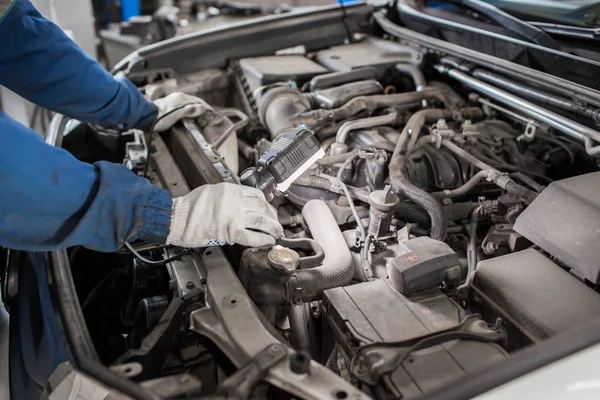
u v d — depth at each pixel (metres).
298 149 1.42
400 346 1.06
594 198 1.30
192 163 1.63
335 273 1.33
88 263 1.79
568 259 1.25
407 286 1.19
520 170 1.75
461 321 1.11
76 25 4.34
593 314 1.14
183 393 0.90
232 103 2.58
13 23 1.55
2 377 1.66
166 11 5.23
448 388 0.88
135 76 2.41
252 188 1.30
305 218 1.65
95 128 2.20
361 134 1.88
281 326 1.30
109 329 1.61
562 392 0.91
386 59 2.49
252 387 0.93
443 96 2.13
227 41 2.55
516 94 1.97
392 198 1.43
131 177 1.18
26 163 1.05
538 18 2.04
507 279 1.25
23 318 1.27
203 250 1.31
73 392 0.96
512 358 0.93
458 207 1.61
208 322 1.09
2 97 3.18
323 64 2.56
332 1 5.84
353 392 0.91
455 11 2.49
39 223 1.09
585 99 1.63
